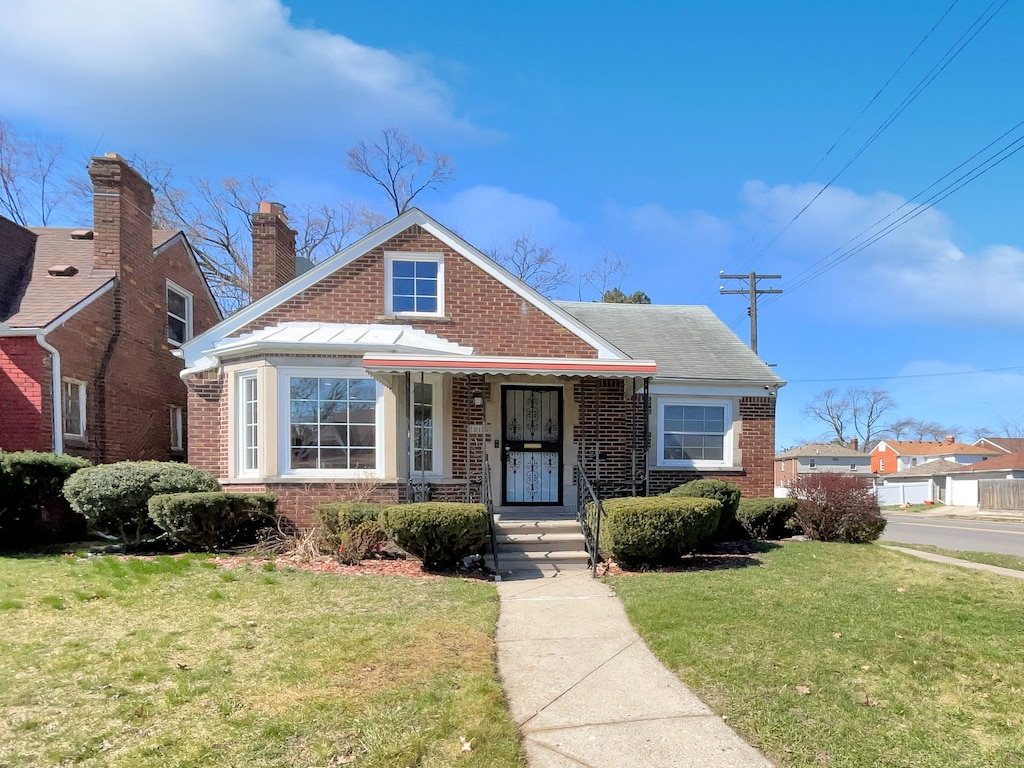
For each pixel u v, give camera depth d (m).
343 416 10.81
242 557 9.05
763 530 12.65
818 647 5.61
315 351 10.70
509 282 12.50
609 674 5.07
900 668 5.17
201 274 17.12
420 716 4.13
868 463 67.44
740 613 6.62
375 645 5.45
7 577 7.44
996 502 38.16
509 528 10.30
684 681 4.91
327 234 33.81
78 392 12.12
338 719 4.07
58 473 9.97
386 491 10.71
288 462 10.64
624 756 3.78
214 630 5.79
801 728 4.11
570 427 12.37
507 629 6.27
